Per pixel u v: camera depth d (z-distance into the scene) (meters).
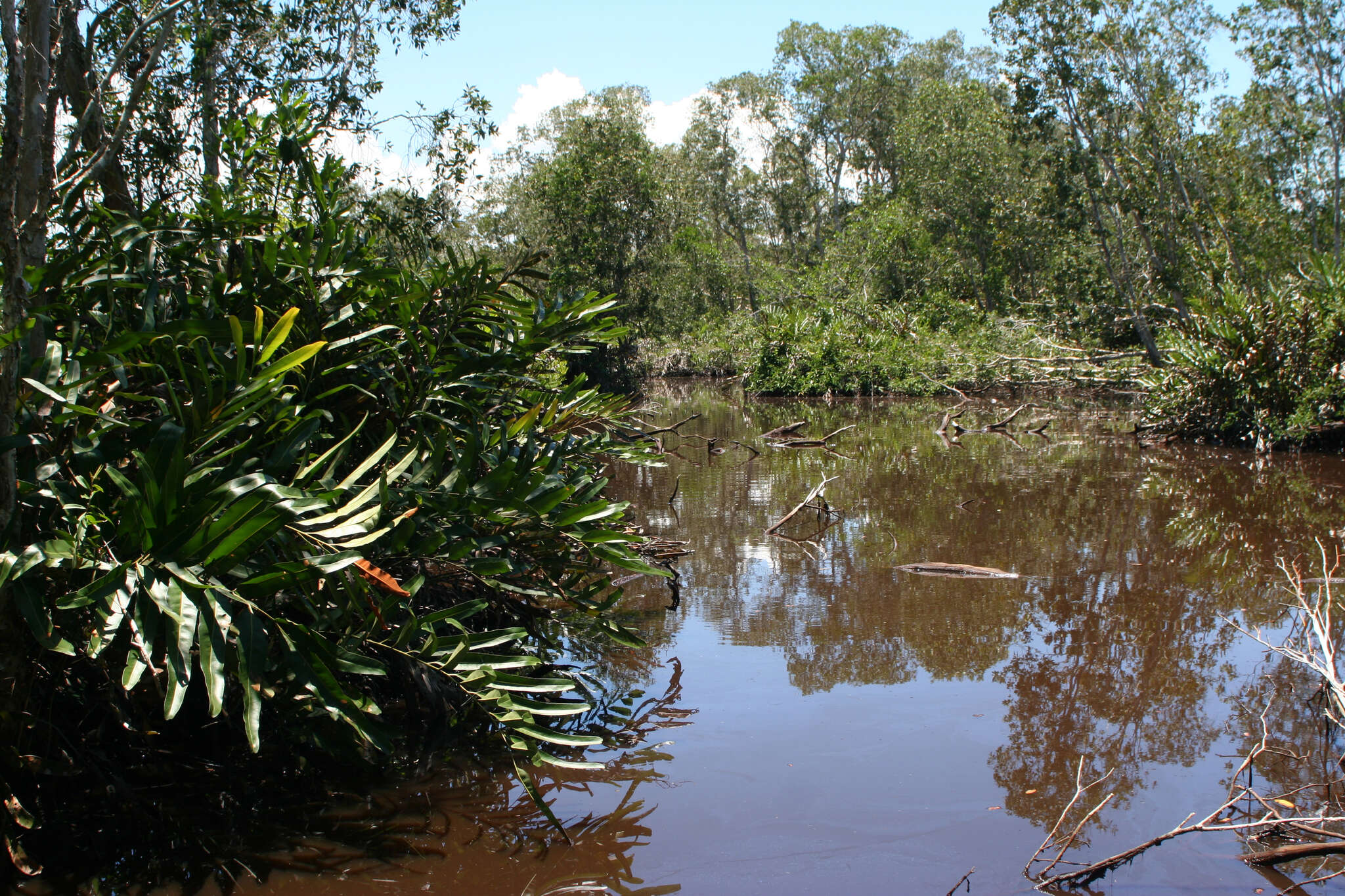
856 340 27.69
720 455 15.41
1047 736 4.46
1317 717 4.64
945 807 3.78
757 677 5.29
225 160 5.62
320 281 4.60
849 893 3.18
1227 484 11.74
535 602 5.34
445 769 4.14
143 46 8.52
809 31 47.12
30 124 3.46
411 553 4.11
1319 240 27.47
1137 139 24.62
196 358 3.82
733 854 3.44
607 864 3.37
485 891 3.21
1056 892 3.17
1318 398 13.71
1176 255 25.39
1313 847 3.27
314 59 10.55
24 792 3.33
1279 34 23.92
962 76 49.03
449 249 4.97
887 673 5.33
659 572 4.78
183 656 2.91
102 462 3.34
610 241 28.88
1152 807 3.77
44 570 3.20
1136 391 23.33
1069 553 8.18
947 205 36.50
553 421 5.62
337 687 3.32
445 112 10.94
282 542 3.39
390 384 4.58
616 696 5.04
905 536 8.98
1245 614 6.32
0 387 3.15
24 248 3.52
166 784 3.68
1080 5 22.83
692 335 39.38
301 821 3.66
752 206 50.81
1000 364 25.97
